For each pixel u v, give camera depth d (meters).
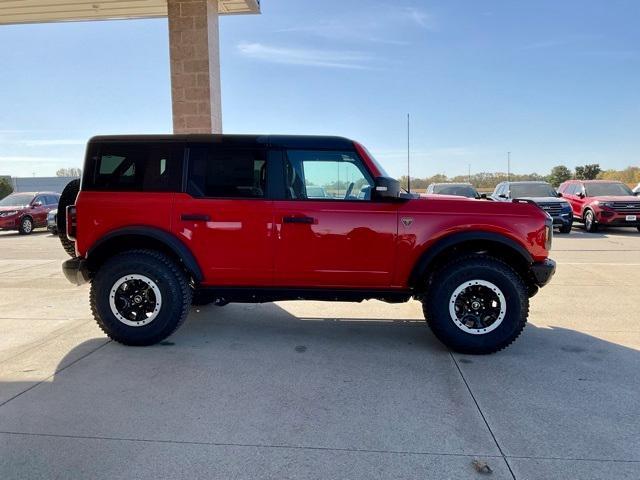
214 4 8.93
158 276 4.42
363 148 4.49
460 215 4.36
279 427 3.01
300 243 4.43
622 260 9.87
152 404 3.31
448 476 2.51
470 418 3.13
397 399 3.42
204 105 8.62
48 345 4.55
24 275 8.44
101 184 4.55
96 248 4.52
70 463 2.61
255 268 4.49
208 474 2.52
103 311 4.47
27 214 17.94
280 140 4.49
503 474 2.53
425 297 4.46
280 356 4.30
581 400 3.40
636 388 3.60
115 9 10.27
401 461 2.64
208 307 6.05
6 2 9.74
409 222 4.38
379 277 4.45
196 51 8.57
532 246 4.36
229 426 3.02
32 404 3.30
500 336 4.28
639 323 5.36
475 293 4.34
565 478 2.50
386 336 4.93
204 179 4.51
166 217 4.47
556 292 6.89
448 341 4.33
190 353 4.36
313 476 2.51
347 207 4.40
